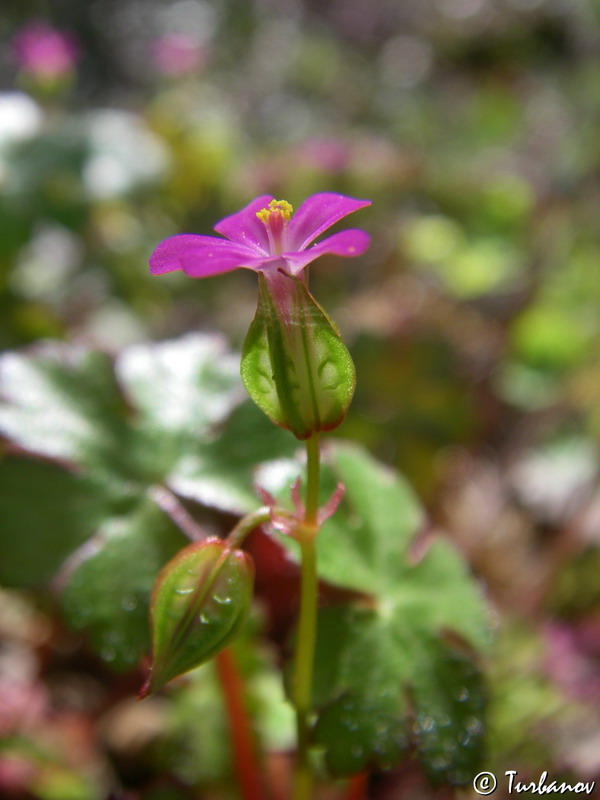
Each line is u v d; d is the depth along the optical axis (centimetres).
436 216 13
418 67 23
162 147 11
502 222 13
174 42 16
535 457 9
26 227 9
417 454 8
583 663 6
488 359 10
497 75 21
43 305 10
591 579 7
